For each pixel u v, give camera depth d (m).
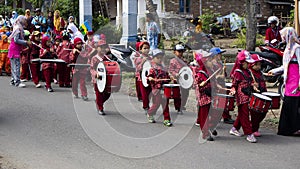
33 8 27.75
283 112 7.80
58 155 6.54
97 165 6.12
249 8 14.65
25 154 6.57
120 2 21.61
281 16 28.08
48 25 17.27
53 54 12.34
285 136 7.79
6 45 14.96
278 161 6.36
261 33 25.91
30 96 11.05
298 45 7.72
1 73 15.12
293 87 7.68
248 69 7.52
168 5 25.67
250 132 7.33
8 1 27.42
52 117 8.85
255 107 7.27
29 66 13.12
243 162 6.30
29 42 12.42
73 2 22.39
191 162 6.29
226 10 27.56
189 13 26.52
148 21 8.88
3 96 11.00
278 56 11.58
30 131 7.84
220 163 6.25
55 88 12.36
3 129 7.97
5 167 5.98
